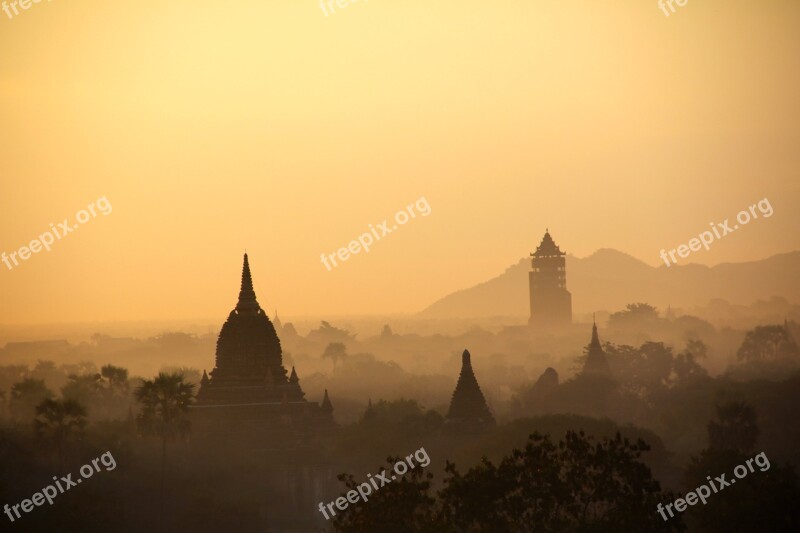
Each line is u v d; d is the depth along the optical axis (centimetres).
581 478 14062
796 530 16462
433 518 14312
